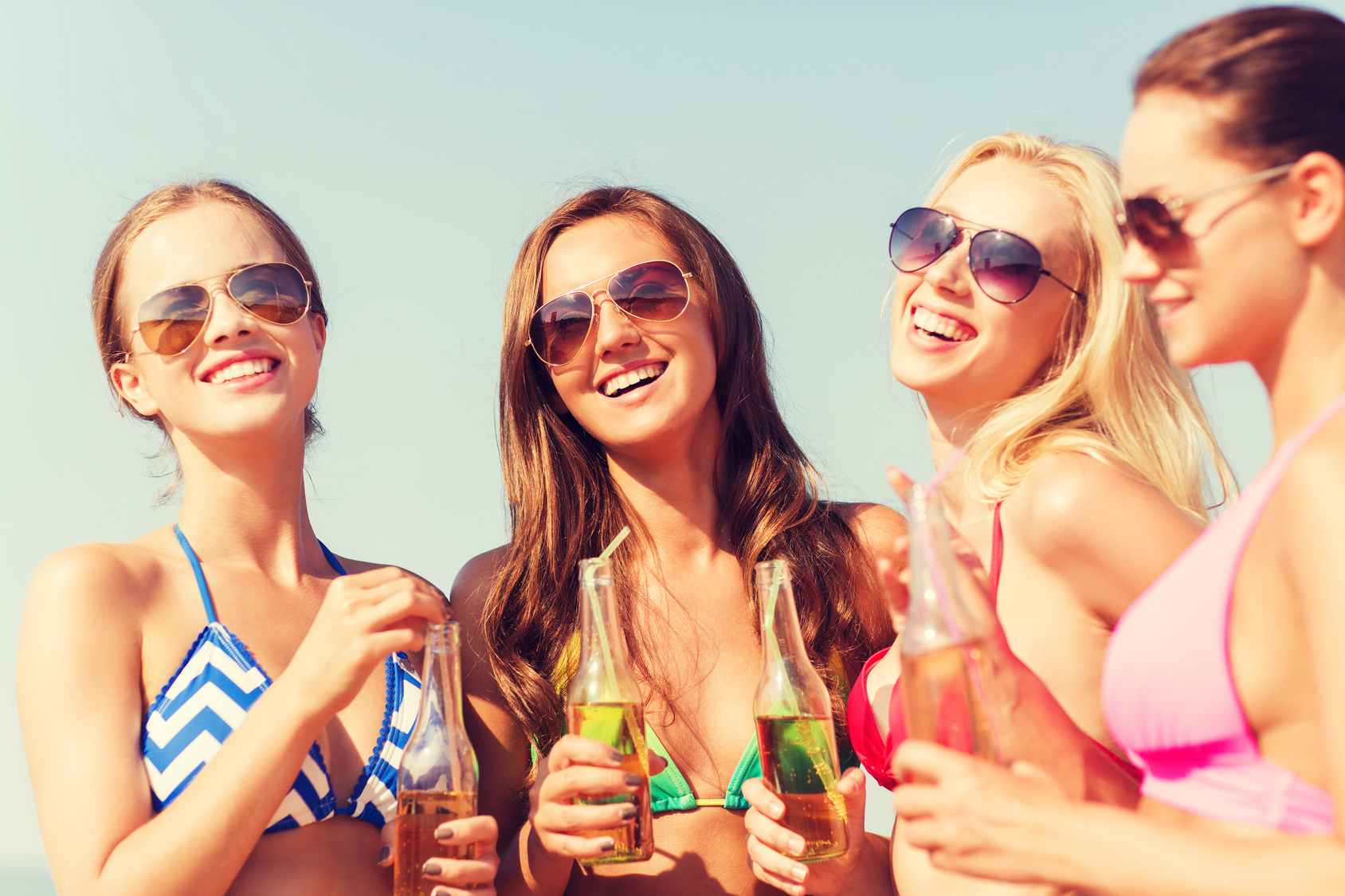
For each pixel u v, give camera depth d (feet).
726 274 10.31
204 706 7.67
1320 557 4.30
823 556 9.85
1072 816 4.58
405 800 6.98
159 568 8.13
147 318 8.09
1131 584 6.91
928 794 4.82
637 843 7.32
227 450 8.29
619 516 9.98
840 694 9.46
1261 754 4.94
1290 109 4.92
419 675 8.56
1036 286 8.04
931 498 5.43
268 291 8.25
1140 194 5.28
